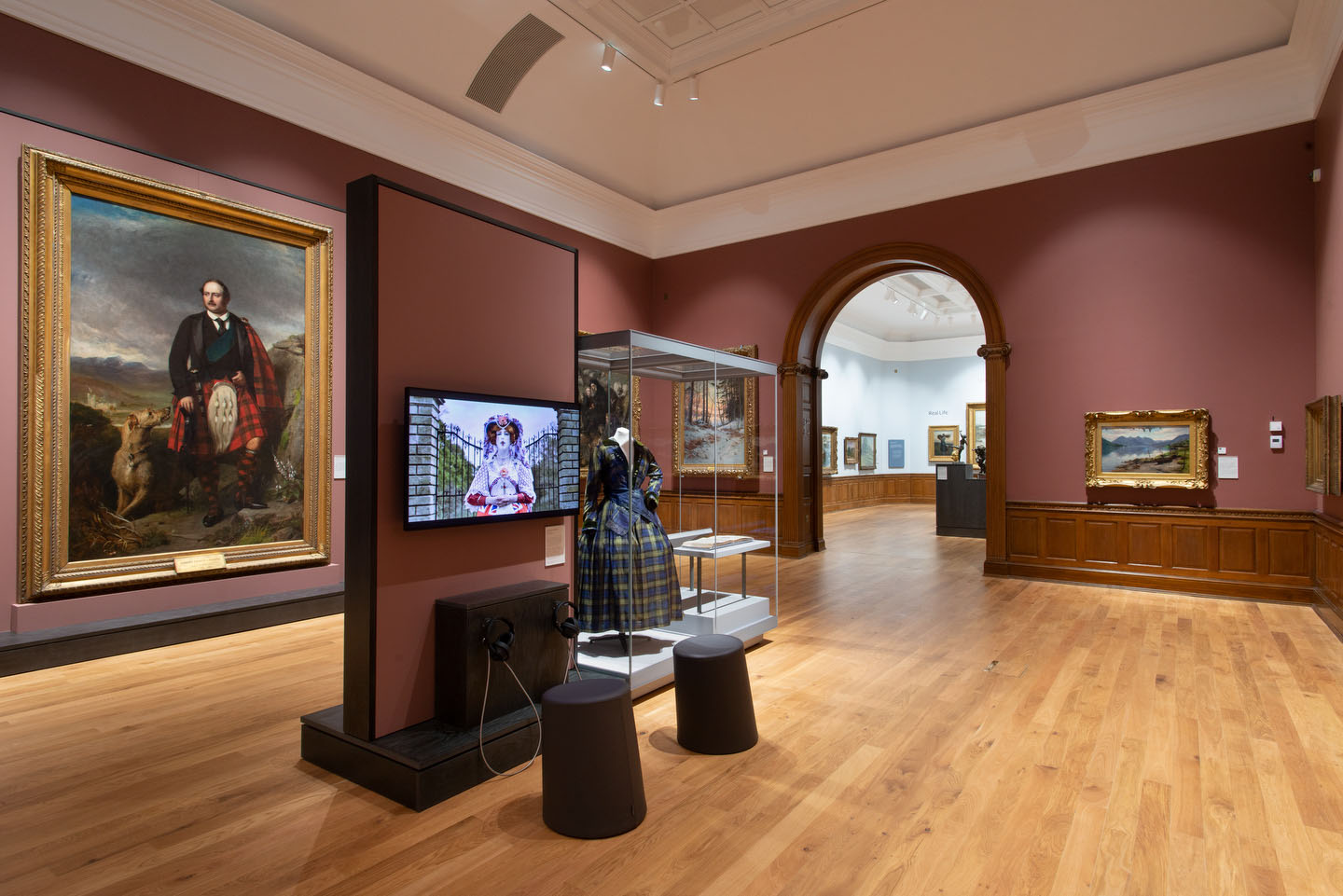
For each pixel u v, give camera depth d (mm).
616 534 4355
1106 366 7977
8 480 4926
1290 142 7074
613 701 2818
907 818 2914
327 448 6719
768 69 9055
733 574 5391
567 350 4230
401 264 3277
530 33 8062
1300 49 6828
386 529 3209
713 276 11141
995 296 8695
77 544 5219
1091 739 3711
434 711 3441
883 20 8070
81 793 3123
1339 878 2471
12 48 5039
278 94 6625
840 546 11539
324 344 6730
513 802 3039
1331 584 6203
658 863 2576
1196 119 7504
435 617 3418
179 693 4438
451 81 8039
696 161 10672
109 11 5508
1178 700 4281
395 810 2961
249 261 6230
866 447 20125
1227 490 7371
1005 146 8609
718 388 5168
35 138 5066
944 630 6043
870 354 20328
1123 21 7363
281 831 2795
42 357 5031
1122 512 7855
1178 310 7613
